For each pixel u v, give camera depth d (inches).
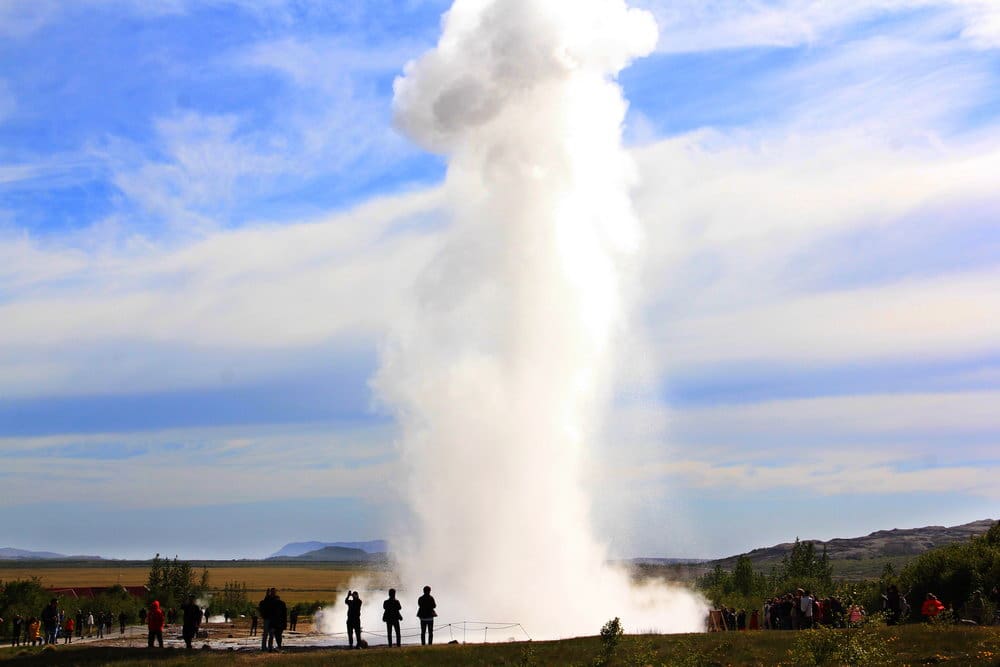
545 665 1640.0
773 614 2375.7
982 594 2687.0
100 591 6136.8
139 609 4699.8
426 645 1887.3
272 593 1964.8
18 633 2994.6
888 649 1619.1
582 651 1733.5
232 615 5206.7
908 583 3120.1
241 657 1808.6
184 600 5723.4
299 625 3223.4
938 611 2142.0
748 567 5211.6
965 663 1478.8
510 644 1845.5
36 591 4254.4
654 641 1800.0
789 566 5620.1
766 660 1604.3
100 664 1815.9
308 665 1683.1
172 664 1777.8
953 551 3166.8
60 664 1855.3
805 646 1571.1
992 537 3309.5
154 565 6289.4
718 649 1695.4
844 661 1526.8
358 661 1694.1
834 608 2080.5
